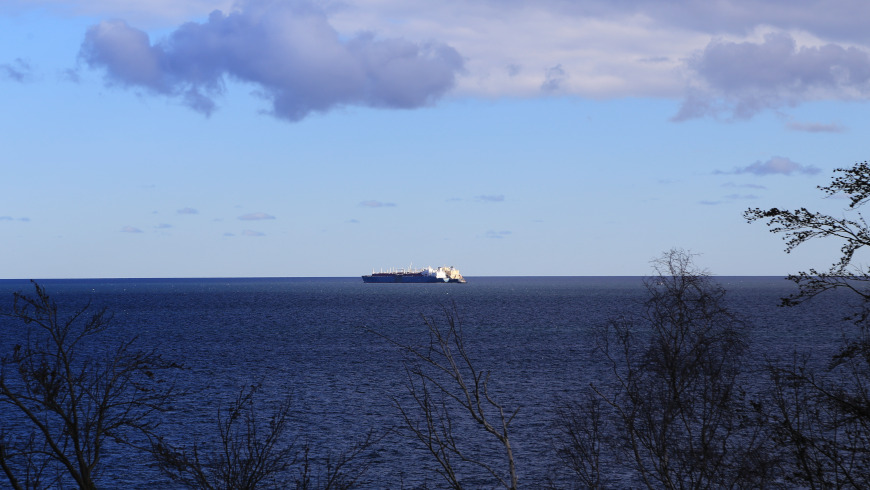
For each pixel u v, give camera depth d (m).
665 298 16.17
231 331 142.62
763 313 179.38
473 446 46.00
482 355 96.19
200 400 59.69
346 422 53.69
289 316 190.88
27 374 13.41
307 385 71.81
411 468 41.84
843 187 13.70
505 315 185.25
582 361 88.50
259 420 53.44
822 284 13.66
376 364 89.19
